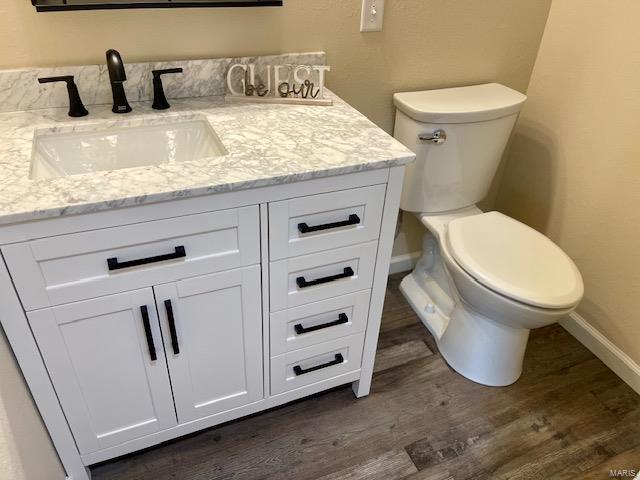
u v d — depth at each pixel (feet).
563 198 6.24
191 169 3.44
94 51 4.20
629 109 5.18
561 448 4.94
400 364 5.83
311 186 3.64
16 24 3.88
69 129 3.97
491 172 5.94
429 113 5.14
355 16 4.97
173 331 3.82
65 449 4.08
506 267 4.90
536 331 6.42
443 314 6.29
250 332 4.24
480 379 5.59
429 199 5.87
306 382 4.93
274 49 4.83
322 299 4.38
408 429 5.07
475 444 4.95
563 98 5.95
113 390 3.97
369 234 4.17
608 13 5.21
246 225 3.60
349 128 4.21
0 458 3.03
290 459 4.75
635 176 5.23
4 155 3.49
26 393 3.65
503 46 5.91
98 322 3.57
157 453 4.74
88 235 3.16
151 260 3.41
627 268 5.52
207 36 4.50
